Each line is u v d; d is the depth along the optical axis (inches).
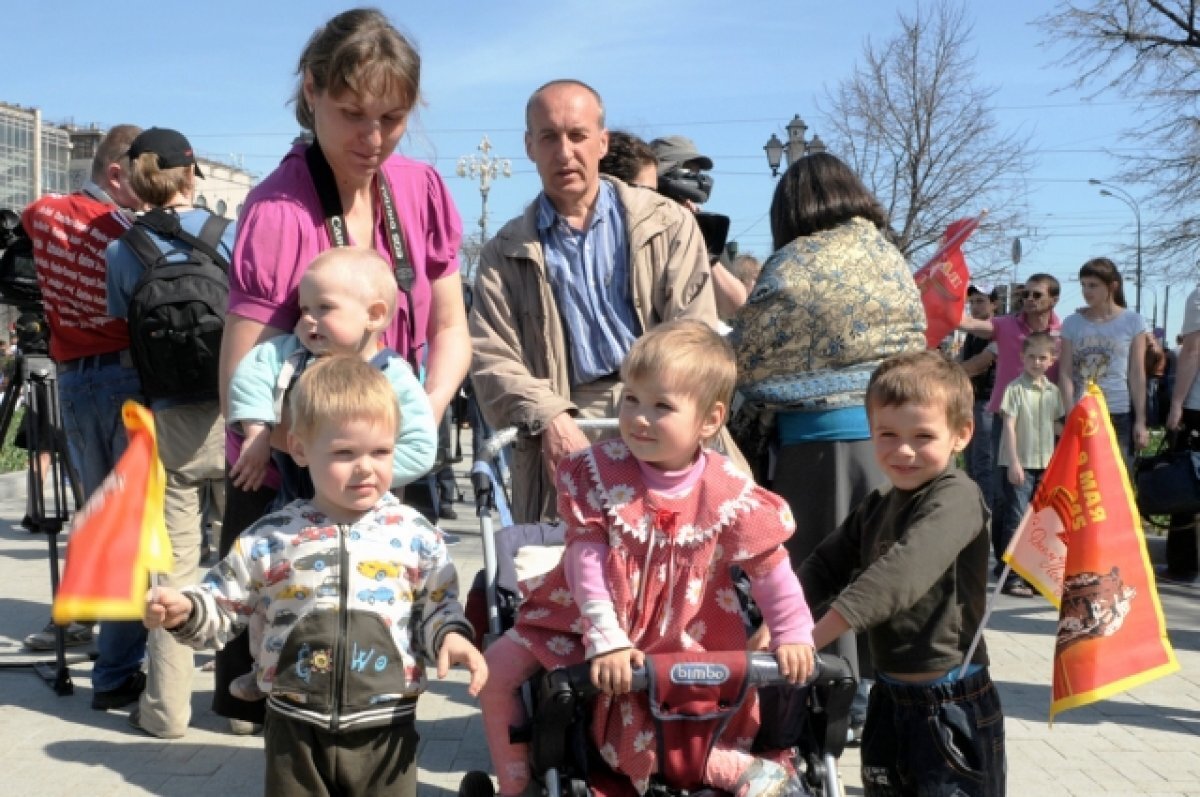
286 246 140.5
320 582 119.6
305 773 119.8
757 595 119.6
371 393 118.5
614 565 117.0
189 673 197.0
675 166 250.4
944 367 134.9
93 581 105.5
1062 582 146.2
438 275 155.5
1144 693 233.0
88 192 240.7
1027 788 182.1
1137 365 330.3
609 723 116.8
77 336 217.3
